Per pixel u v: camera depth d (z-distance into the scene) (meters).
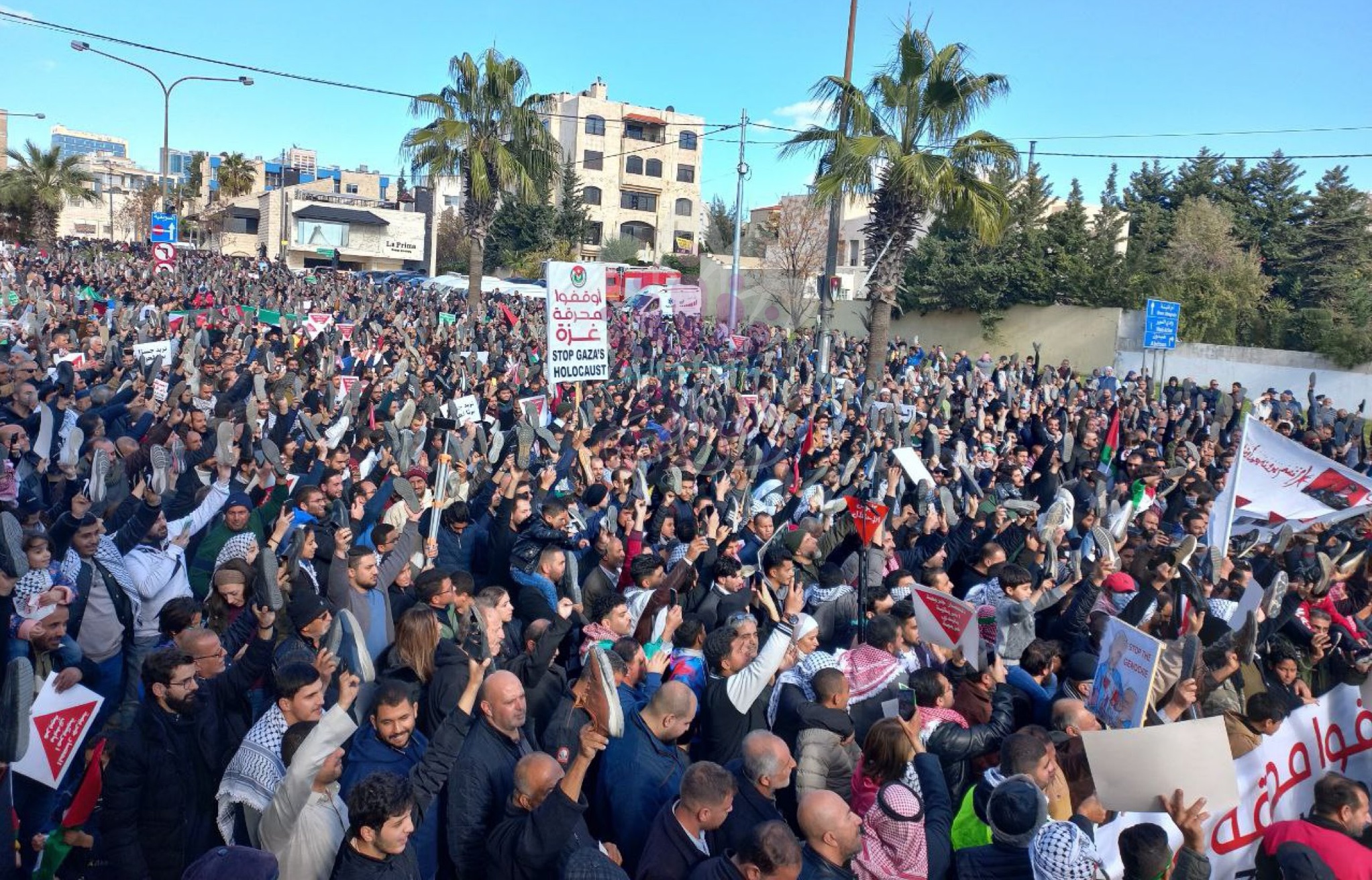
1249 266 39.62
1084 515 9.81
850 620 6.74
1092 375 34.25
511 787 4.11
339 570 5.65
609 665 3.78
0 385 10.08
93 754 4.25
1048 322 38.03
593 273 12.08
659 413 14.72
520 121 28.17
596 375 12.16
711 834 4.08
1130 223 48.69
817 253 51.38
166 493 7.92
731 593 6.70
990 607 6.57
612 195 74.06
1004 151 19.45
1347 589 8.66
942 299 39.72
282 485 8.14
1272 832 4.44
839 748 4.70
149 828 4.10
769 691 5.36
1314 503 8.64
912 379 22.41
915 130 20.05
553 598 6.34
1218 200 50.81
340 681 3.80
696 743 5.38
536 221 60.34
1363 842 4.66
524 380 18.02
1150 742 3.98
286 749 3.91
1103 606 7.19
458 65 27.77
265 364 14.70
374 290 42.12
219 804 3.98
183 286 32.62
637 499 8.38
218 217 78.88
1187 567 6.96
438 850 4.30
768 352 26.89
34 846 4.75
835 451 12.16
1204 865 3.89
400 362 16.80
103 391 11.46
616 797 4.29
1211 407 22.52
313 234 76.88
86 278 34.09
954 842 4.54
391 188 96.88
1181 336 36.91
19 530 5.08
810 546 6.64
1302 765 5.44
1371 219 46.94
